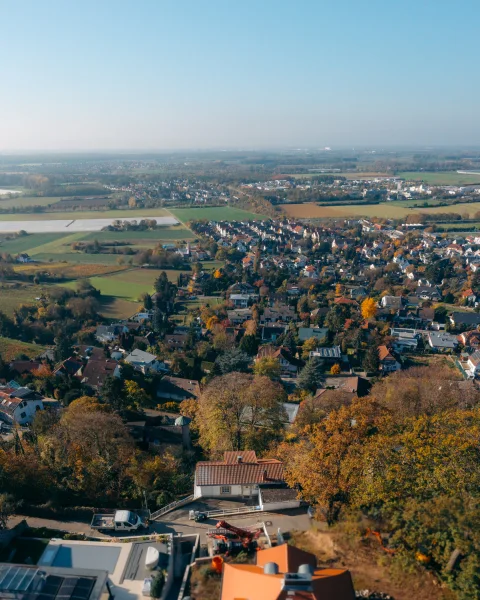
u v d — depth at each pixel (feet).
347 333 426.92
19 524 125.08
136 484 161.48
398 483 114.32
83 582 92.17
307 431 151.53
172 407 282.77
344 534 112.57
